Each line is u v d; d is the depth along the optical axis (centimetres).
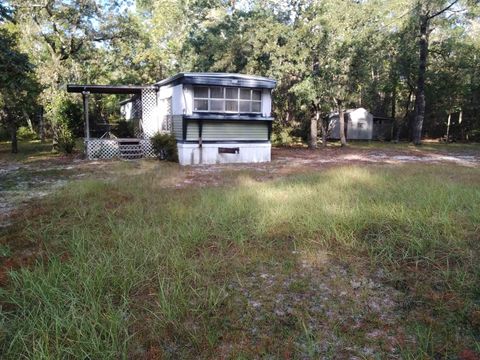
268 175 1022
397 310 307
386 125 3209
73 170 1121
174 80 1371
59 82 1798
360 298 325
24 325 268
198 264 378
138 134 1717
